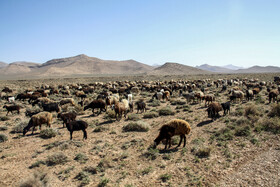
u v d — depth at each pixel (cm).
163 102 2756
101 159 970
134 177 792
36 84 7600
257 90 2734
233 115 1659
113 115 1844
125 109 1798
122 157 981
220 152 974
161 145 1115
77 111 2125
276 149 941
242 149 986
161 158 946
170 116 1839
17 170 872
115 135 1338
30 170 870
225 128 1271
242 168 810
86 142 1216
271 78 7900
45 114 1427
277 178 713
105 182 741
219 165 847
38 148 1130
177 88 4172
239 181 721
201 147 1020
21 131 1473
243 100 2520
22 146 1170
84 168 867
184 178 765
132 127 1448
